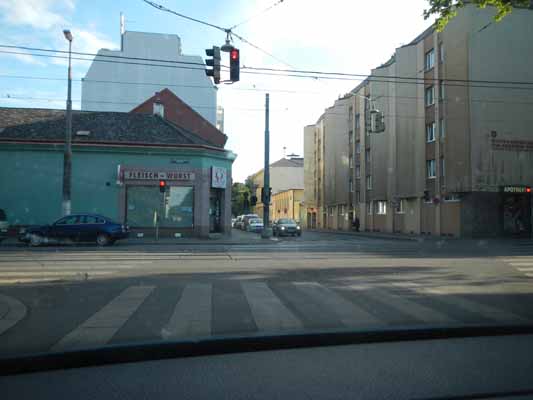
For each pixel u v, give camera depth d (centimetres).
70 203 2384
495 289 928
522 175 2891
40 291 892
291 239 2872
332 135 5269
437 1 1059
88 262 1366
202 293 870
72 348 521
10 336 582
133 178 2644
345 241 2623
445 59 2977
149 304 772
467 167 2848
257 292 881
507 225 2972
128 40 5147
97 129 2802
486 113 2864
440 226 3195
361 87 4494
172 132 2878
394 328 609
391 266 1293
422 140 3388
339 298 828
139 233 2652
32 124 2780
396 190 3634
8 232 2523
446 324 642
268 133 2806
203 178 2723
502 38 2889
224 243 2333
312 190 6172
